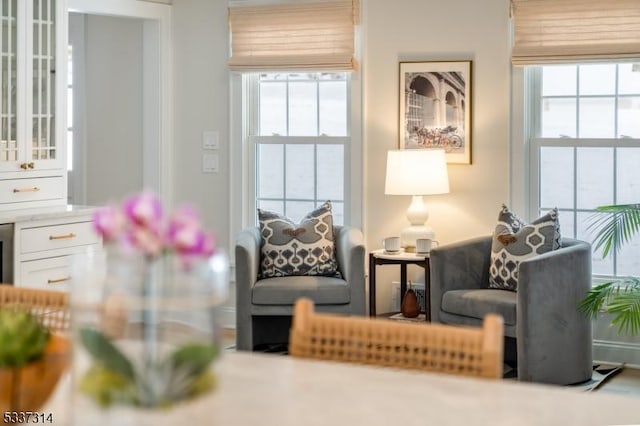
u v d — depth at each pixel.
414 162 5.71
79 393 1.24
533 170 5.93
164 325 1.23
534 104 5.93
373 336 1.85
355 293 5.49
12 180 5.36
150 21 6.72
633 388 5.16
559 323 5.03
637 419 1.43
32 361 1.47
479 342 1.76
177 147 6.82
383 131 6.21
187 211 1.31
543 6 5.70
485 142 5.96
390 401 1.53
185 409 1.24
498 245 5.36
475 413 1.47
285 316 5.84
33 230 5.23
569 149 5.84
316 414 1.47
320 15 6.29
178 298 1.23
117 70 7.17
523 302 4.85
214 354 1.26
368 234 6.28
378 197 6.25
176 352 1.23
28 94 5.44
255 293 5.54
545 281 4.92
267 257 5.80
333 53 6.27
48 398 1.51
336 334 1.88
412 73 6.10
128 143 7.17
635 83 5.67
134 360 1.22
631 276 5.71
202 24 6.69
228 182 6.68
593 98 5.79
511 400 1.53
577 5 5.62
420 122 6.11
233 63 6.51
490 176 5.96
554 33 5.70
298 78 6.54
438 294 5.32
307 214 6.05
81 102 7.31
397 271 6.23
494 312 4.99
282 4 6.39
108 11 6.17
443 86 6.04
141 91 7.10
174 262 1.24
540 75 5.91
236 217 6.66
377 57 6.20
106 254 1.29
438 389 1.60
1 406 1.44
